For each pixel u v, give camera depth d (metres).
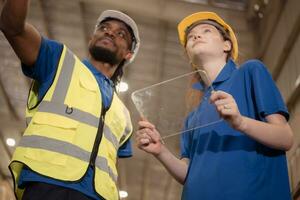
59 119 1.95
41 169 1.83
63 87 2.02
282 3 5.94
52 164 1.86
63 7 7.27
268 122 1.82
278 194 1.79
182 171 2.20
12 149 11.09
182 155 2.26
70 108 1.99
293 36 5.55
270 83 1.92
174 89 2.18
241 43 6.92
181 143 2.29
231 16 6.78
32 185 1.85
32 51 1.96
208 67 2.20
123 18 2.59
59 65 2.04
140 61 8.00
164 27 7.12
